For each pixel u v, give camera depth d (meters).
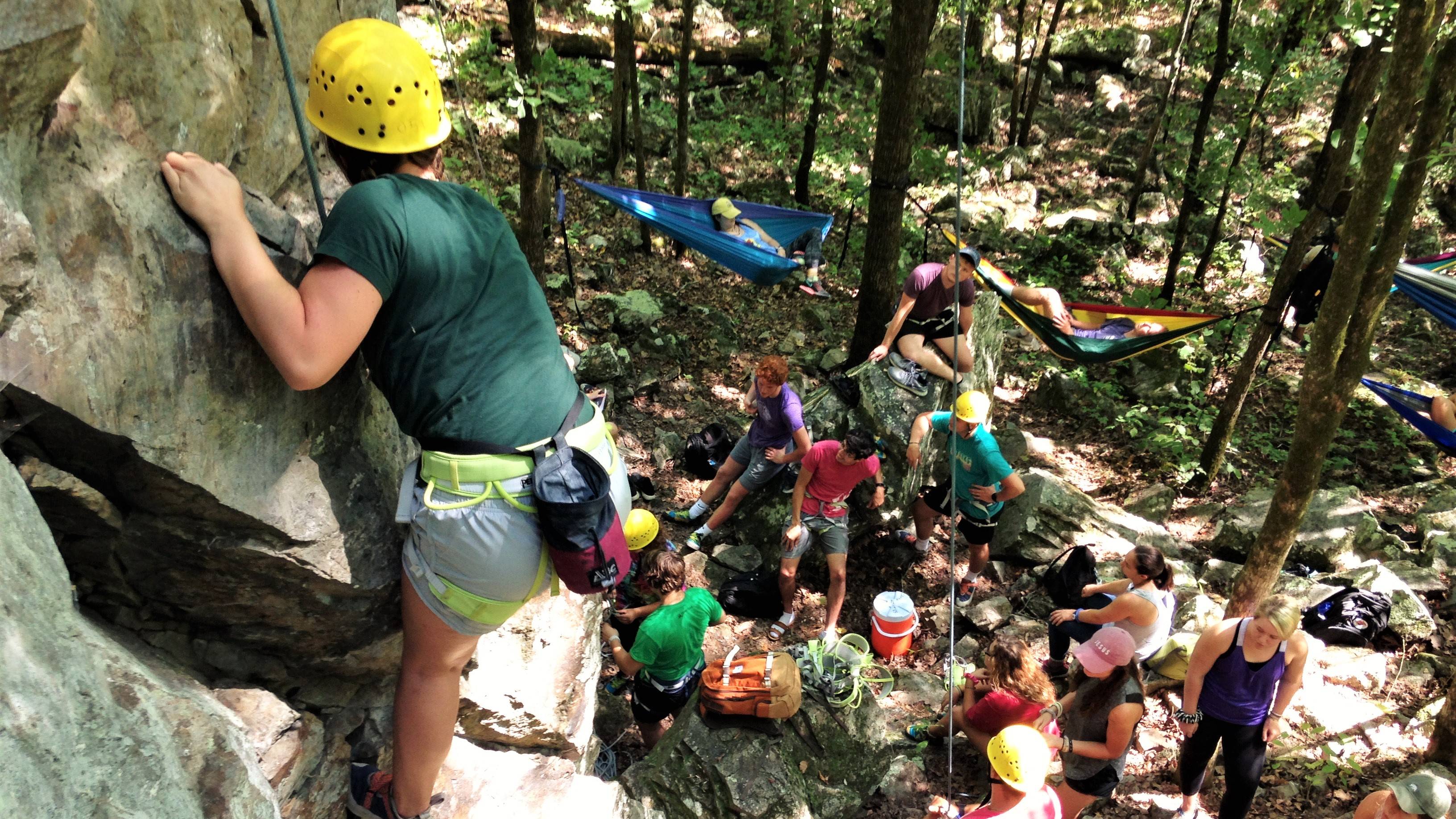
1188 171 11.17
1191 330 8.09
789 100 14.46
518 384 1.75
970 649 5.99
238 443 1.82
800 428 6.04
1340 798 4.77
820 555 6.54
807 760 4.44
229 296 1.73
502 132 11.16
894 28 6.99
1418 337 11.20
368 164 1.76
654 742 4.96
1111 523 6.93
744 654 5.80
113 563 1.97
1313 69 9.84
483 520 1.75
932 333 6.71
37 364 1.42
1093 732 4.20
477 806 2.60
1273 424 9.71
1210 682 4.14
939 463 6.83
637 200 8.11
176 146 1.67
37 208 1.42
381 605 2.20
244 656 2.29
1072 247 12.73
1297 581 6.27
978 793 4.75
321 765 2.40
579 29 14.08
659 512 6.98
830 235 12.18
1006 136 15.39
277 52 2.03
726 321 9.68
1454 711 4.77
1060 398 9.66
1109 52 17.03
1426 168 4.20
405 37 1.76
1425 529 7.47
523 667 2.99
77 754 1.28
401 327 1.67
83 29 1.43
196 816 1.48
